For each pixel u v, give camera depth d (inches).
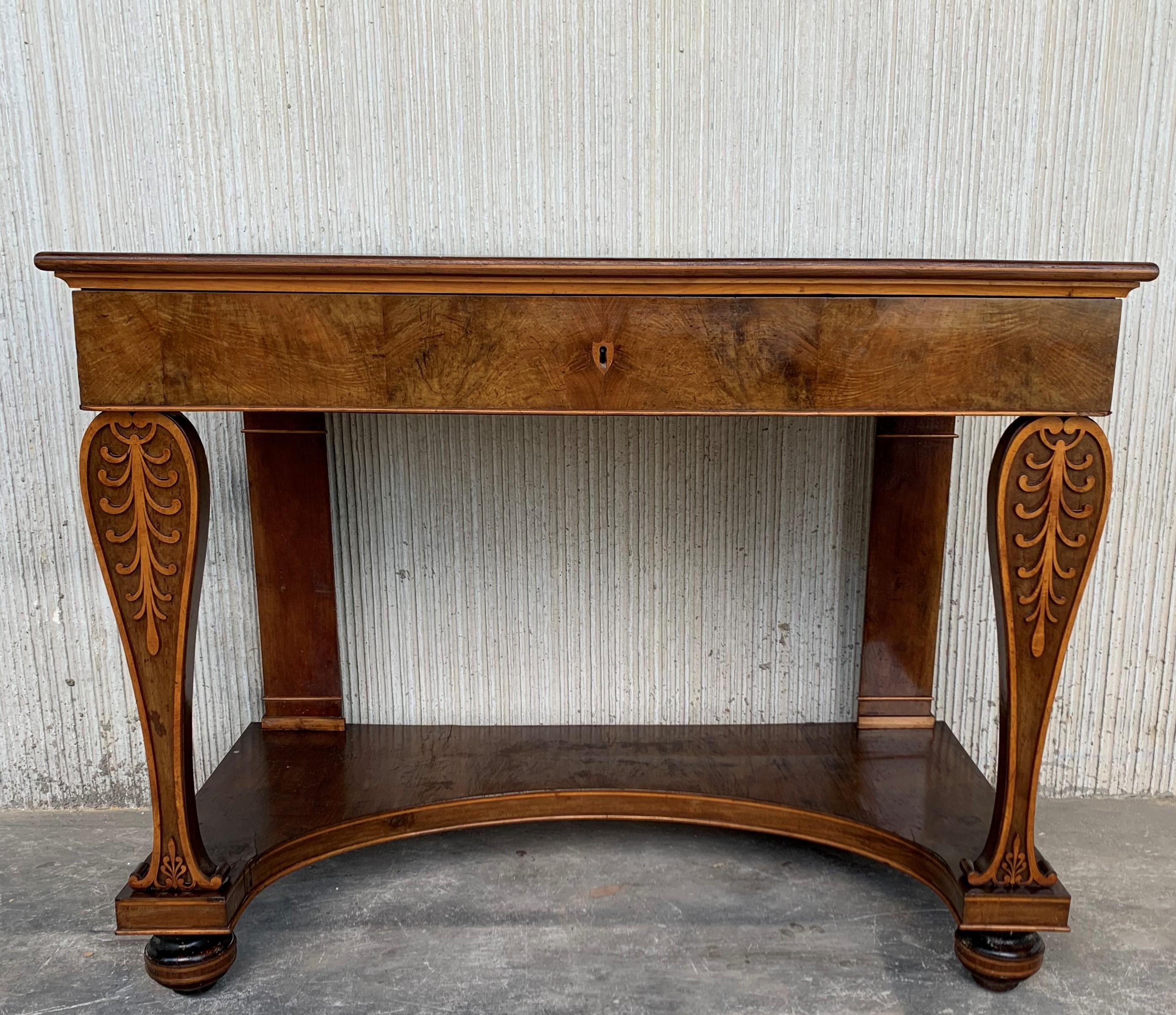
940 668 59.7
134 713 59.2
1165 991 41.6
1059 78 53.1
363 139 53.7
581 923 46.1
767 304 36.2
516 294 36.2
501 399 37.0
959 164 54.2
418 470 57.0
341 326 36.3
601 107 53.5
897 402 36.9
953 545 57.9
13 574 57.2
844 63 53.1
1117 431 56.4
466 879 50.1
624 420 56.5
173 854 40.5
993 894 40.4
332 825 46.1
